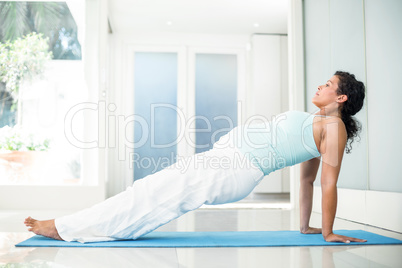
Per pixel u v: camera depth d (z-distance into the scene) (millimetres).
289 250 1870
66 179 5047
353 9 3242
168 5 5699
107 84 6125
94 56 4621
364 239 2154
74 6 4711
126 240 2082
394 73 2623
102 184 4383
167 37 6812
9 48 5320
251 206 4734
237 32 6809
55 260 1623
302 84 4434
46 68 5312
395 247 1951
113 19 6188
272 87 6754
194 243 2004
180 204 2031
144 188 2039
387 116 2721
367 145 3027
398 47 2566
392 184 2676
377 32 2854
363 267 1542
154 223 2033
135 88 6773
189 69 6848
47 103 5215
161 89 6809
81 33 4746
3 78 5227
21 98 5207
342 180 3502
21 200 4328
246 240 2111
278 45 6797
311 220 3248
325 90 2164
